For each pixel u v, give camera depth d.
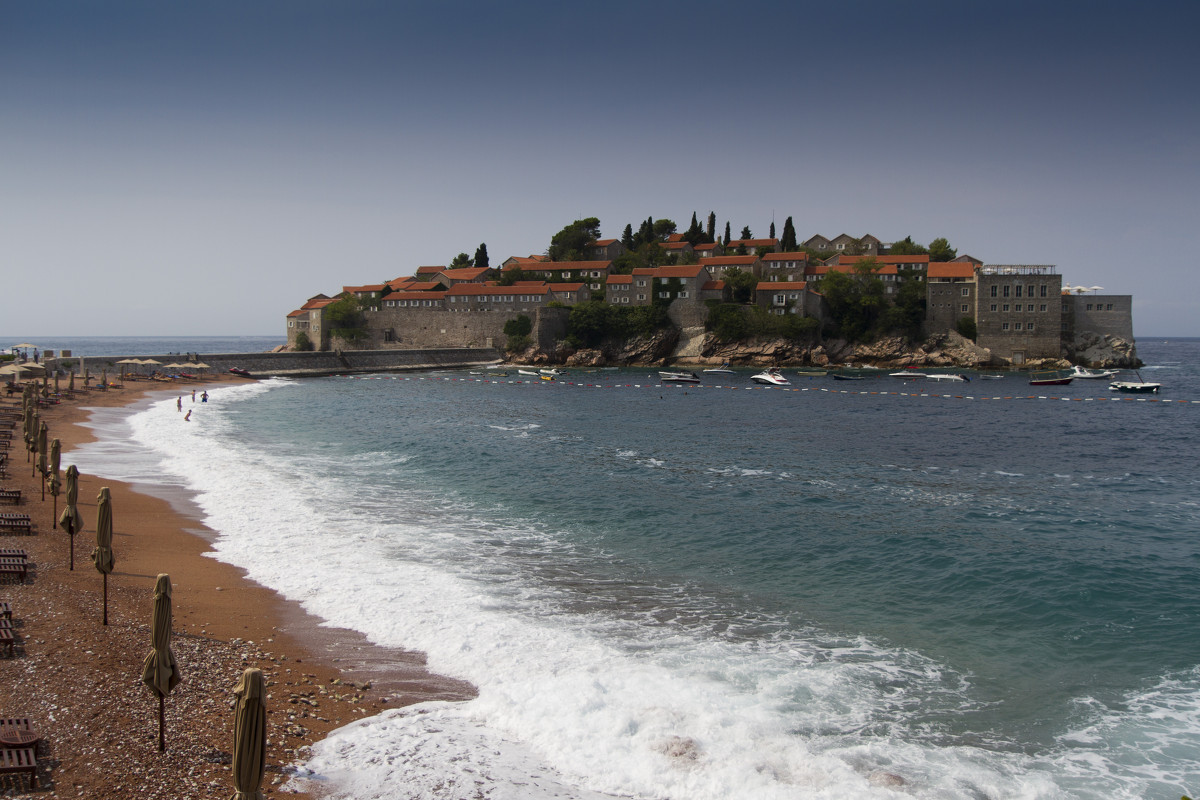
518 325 196.88
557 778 16.20
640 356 191.50
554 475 52.28
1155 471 57.94
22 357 110.00
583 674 20.95
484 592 27.52
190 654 20.86
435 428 77.88
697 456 62.66
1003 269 180.25
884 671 22.23
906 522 40.53
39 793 14.05
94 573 27.03
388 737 17.41
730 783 16.20
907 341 184.25
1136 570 32.16
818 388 136.75
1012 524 40.38
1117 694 21.23
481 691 19.92
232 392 116.06
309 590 26.84
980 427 85.06
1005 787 16.55
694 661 22.28
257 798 12.66
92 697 17.73
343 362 167.75
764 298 192.00
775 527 39.06
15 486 39.81
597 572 30.78
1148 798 16.30
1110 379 153.00
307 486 45.62
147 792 14.34
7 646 19.86
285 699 18.94
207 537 33.16
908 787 16.36
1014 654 23.75
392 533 35.34
